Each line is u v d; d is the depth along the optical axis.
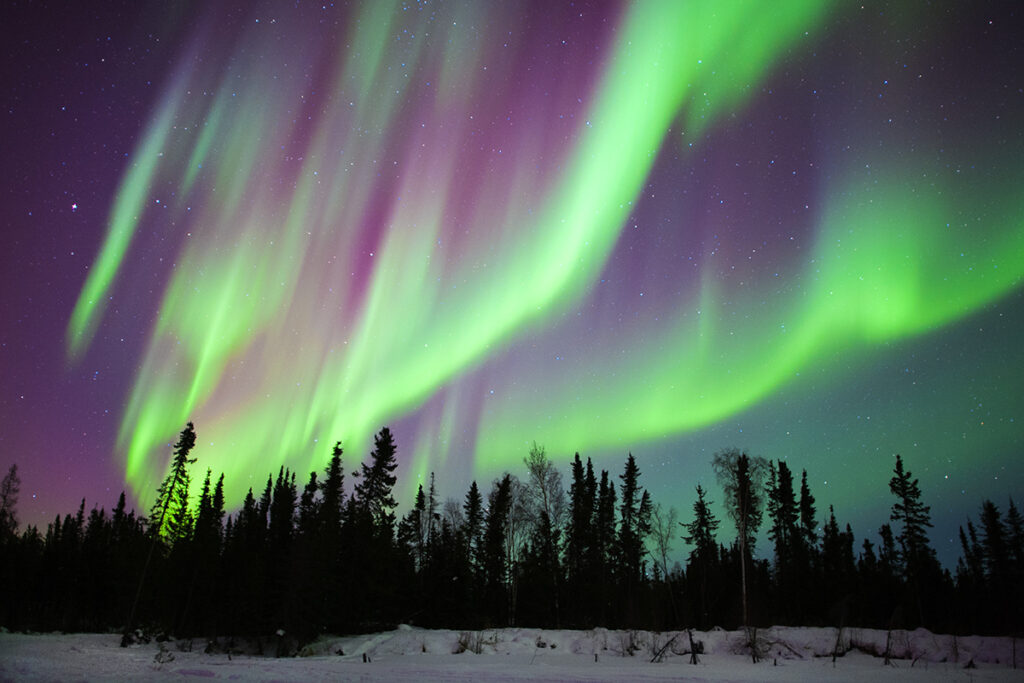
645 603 65.94
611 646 47.06
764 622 60.72
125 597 75.75
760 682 31.03
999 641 47.12
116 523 102.19
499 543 73.19
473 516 78.75
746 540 64.19
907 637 47.72
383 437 66.12
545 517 67.75
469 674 33.00
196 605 66.75
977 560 79.81
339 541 59.72
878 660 44.34
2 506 79.38
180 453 72.44
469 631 51.69
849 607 64.69
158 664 34.78
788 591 71.50
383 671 33.91
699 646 45.84
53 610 76.50
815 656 45.62
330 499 68.50
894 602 68.31
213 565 67.19
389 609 58.88
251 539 72.00
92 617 76.19
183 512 74.25
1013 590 70.19
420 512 77.94
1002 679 34.69
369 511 62.53
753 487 62.09
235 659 43.75
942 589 73.12
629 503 85.56
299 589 53.03
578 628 62.53
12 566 77.00
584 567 73.25
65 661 33.84
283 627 52.28
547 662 41.19
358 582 56.44
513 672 34.44
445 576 62.69
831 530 80.56
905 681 32.94
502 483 74.38
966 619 67.12
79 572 78.62
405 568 64.50
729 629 62.38
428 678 30.48
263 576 58.38
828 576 71.31
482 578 71.00
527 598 67.44
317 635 52.66
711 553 75.88
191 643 55.44
